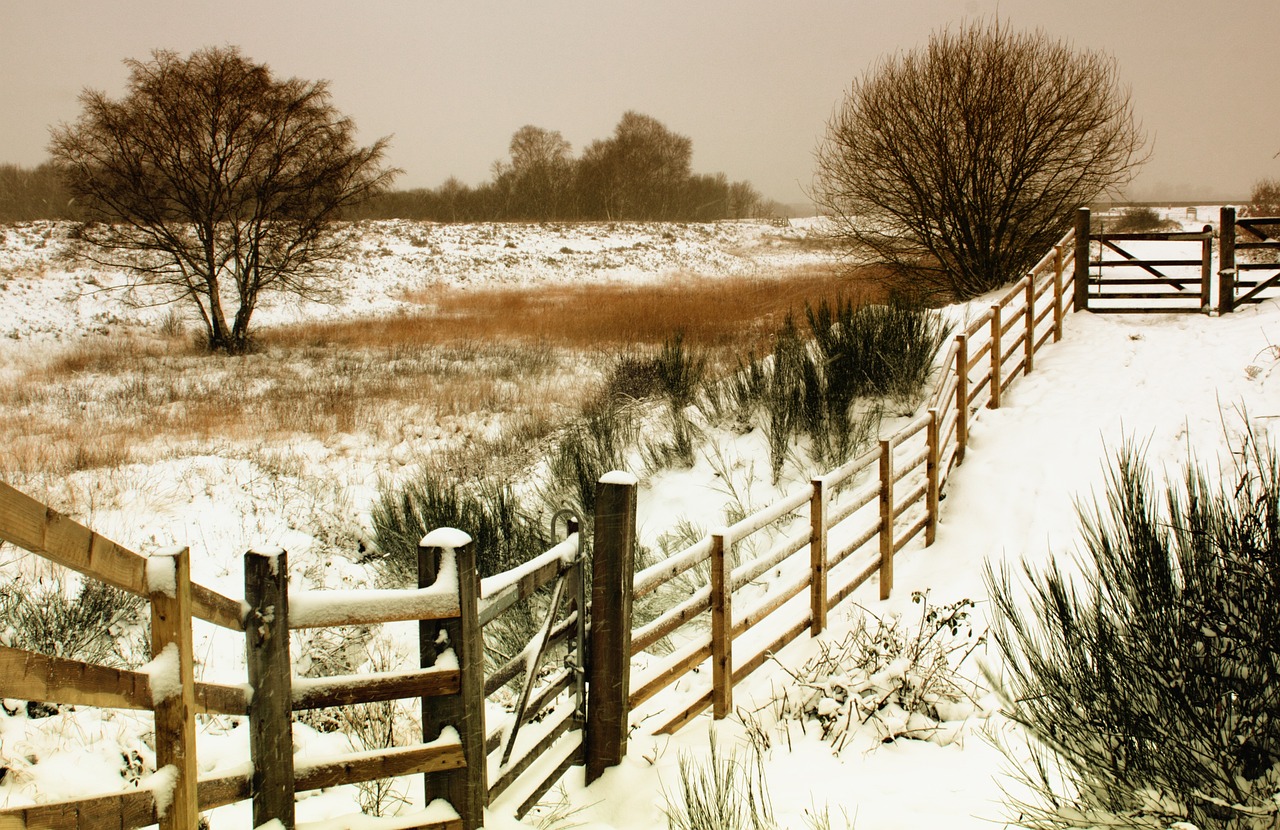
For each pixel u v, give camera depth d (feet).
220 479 30.09
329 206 77.77
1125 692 10.26
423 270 120.47
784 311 61.05
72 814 6.69
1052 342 34.37
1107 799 9.84
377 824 9.56
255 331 80.69
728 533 15.10
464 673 9.86
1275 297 35.83
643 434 35.86
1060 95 52.16
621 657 12.78
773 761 13.39
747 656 16.38
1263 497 10.87
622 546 12.58
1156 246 74.90
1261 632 9.86
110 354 65.98
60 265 94.99
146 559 7.43
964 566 21.03
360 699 9.36
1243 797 9.32
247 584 8.63
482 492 29.96
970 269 56.03
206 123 72.02
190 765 7.61
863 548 22.48
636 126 272.10
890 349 32.07
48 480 29.35
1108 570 11.96
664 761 13.50
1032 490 23.30
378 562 26.07
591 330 66.74
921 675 14.90
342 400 46.01
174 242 72.49
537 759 12.19
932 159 54.24
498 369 54.44
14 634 16.60
